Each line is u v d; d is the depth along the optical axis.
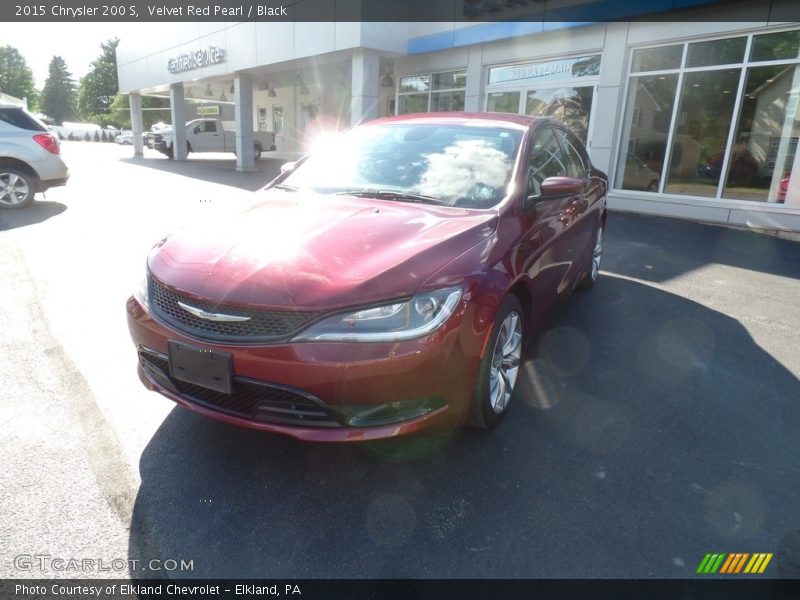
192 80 21.69
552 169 3.85
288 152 27.47
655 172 10.24
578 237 4.17
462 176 3.30
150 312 2.49
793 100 8.44
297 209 2.99
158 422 2.89
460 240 2.60
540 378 3.50
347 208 2.98
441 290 2.31
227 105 30.59
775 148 8.73
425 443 2.75
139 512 2.24
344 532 2.15
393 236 2.58
